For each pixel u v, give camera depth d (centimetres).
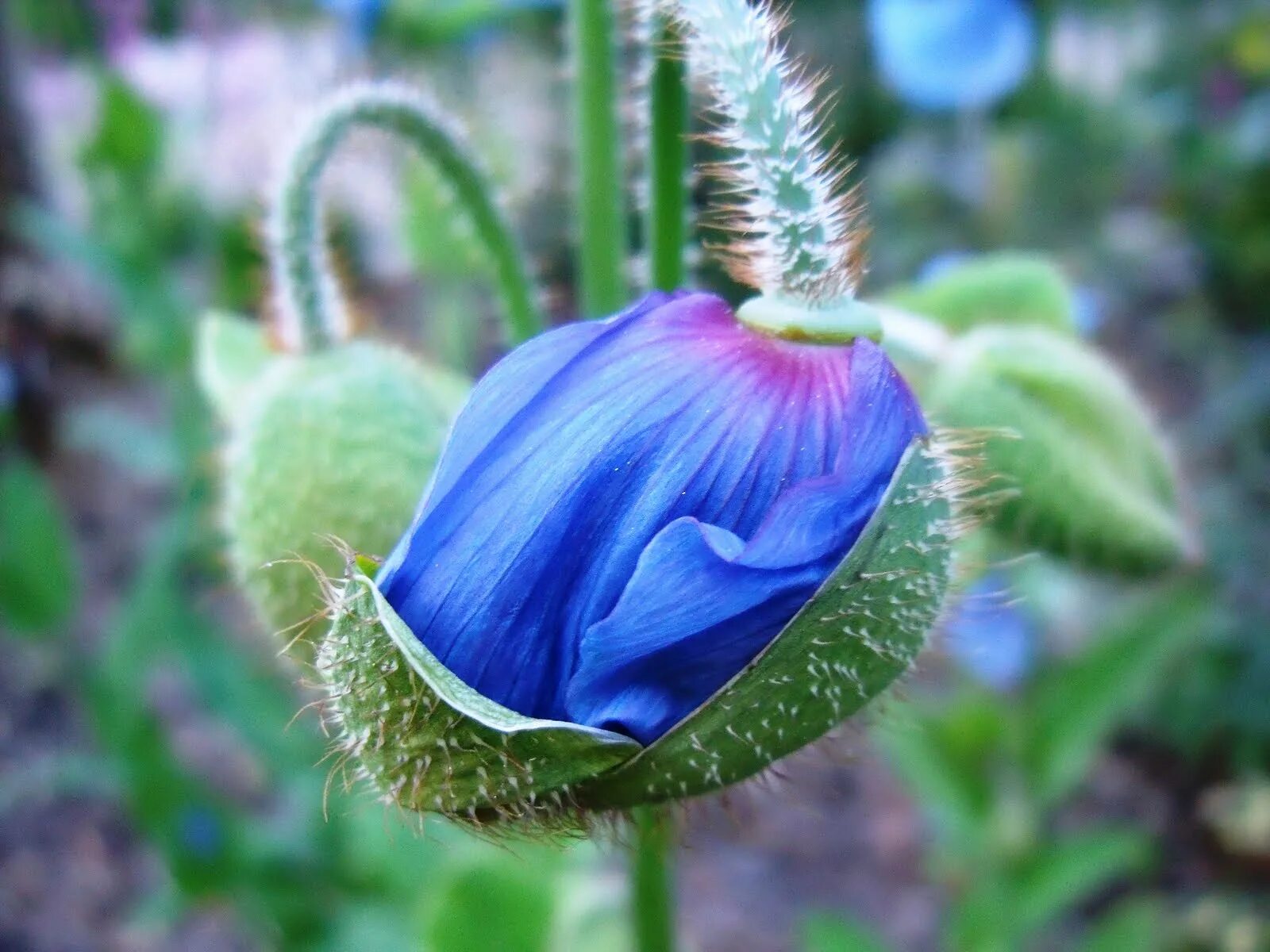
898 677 8
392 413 11
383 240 36
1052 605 27
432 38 27
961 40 29
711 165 9
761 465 8
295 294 11
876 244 42
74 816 29
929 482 8
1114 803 30
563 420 8
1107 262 43
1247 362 39
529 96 37
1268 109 43
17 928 27
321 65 37
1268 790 29
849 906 28
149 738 23
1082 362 12
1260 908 28
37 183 38
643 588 7
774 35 9
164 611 23
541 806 8
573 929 15
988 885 22
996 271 14
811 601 8
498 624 8
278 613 11
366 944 21
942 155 43
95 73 30
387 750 8
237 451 11
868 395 8
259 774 30
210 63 34
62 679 31
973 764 21
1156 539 12
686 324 8
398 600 8
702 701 8
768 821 30
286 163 11
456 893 15
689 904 29
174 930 27
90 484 38
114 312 39
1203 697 29
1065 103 45
